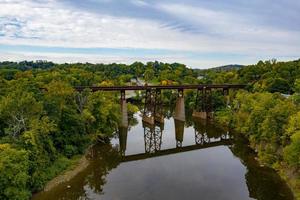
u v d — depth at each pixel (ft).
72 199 162.81
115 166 217.77
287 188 170.19
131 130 344.69
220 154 247.29
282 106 210.79
